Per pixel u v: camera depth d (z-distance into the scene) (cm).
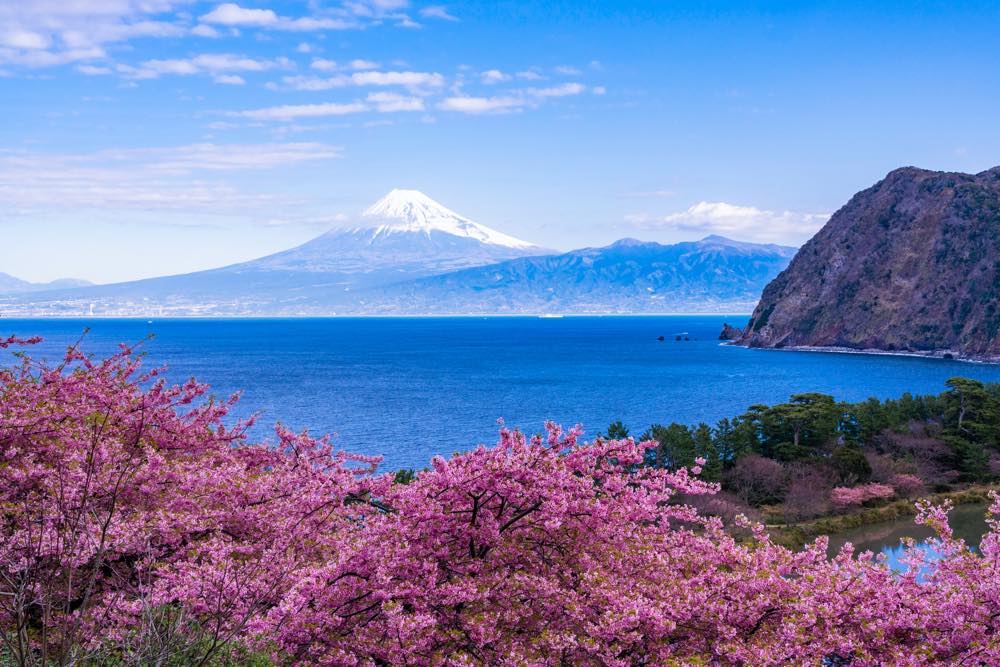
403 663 1051
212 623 1042
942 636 1098
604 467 1309
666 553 1305
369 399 19250
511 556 1248
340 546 1185
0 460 1256
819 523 6731
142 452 1409
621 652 1141
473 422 15538
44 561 1019
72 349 1513
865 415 9088
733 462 7650
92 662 957
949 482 8488
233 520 1278
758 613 1138
